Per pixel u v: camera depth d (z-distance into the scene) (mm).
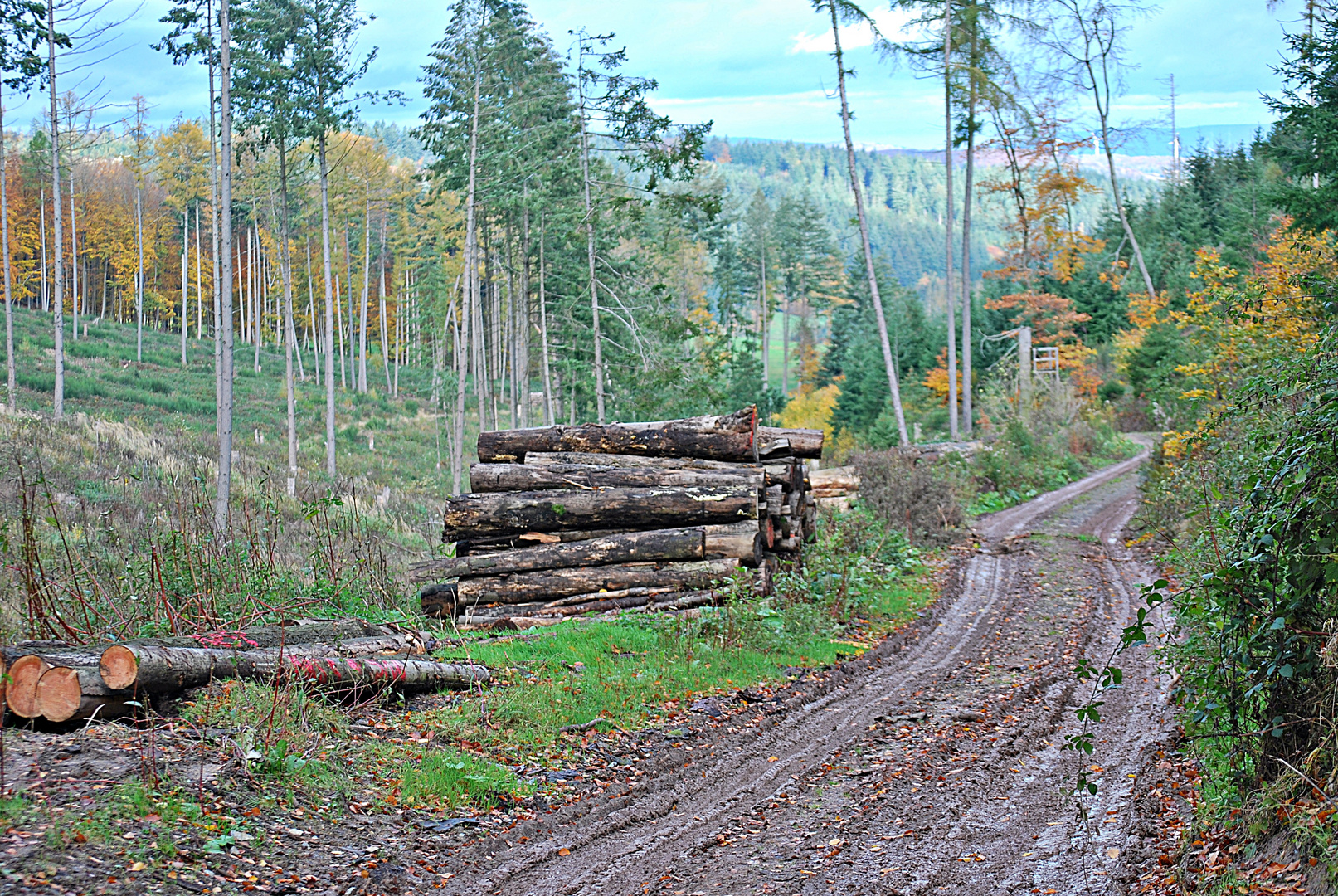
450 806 7078
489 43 34812
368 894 5508
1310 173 22109
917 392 55406
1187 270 48062
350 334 66188
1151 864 5859
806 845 6578
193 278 77938
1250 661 5555
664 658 11602
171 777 6066
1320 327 13812
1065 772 8008
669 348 34594
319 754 7125
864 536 19547
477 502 13844
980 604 16797
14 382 36312
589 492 13859
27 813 5199
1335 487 5184
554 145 36125
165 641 7434
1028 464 32062
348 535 15953
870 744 9094
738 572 13359
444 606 13516
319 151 39188
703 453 14516
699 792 7762
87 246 70250
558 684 10070
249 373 58281
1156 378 32062
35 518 9844
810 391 87188
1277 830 5371
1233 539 6262
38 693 6375
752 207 86375
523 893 5762
